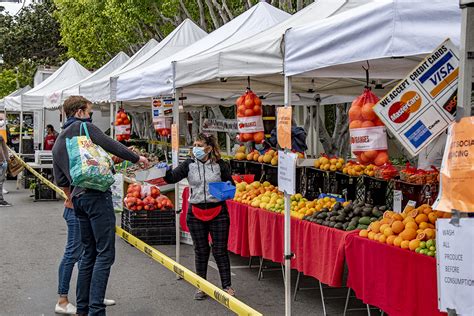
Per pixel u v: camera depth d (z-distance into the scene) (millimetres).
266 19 9148
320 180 8703
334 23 4711
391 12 4043
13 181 23047
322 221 6332
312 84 9484
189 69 7473
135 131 27797
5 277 8367
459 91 3143
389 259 5117
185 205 10148
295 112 15836
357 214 6219
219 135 21281
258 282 8094
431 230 4941
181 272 6285
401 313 4965
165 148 17484
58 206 15945
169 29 20250
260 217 7508
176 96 7922
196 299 7262
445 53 3762
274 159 9445
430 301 4645
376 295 5309
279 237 7109
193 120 18875
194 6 18719
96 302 5730
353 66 6777
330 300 7234
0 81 47219
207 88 9227
